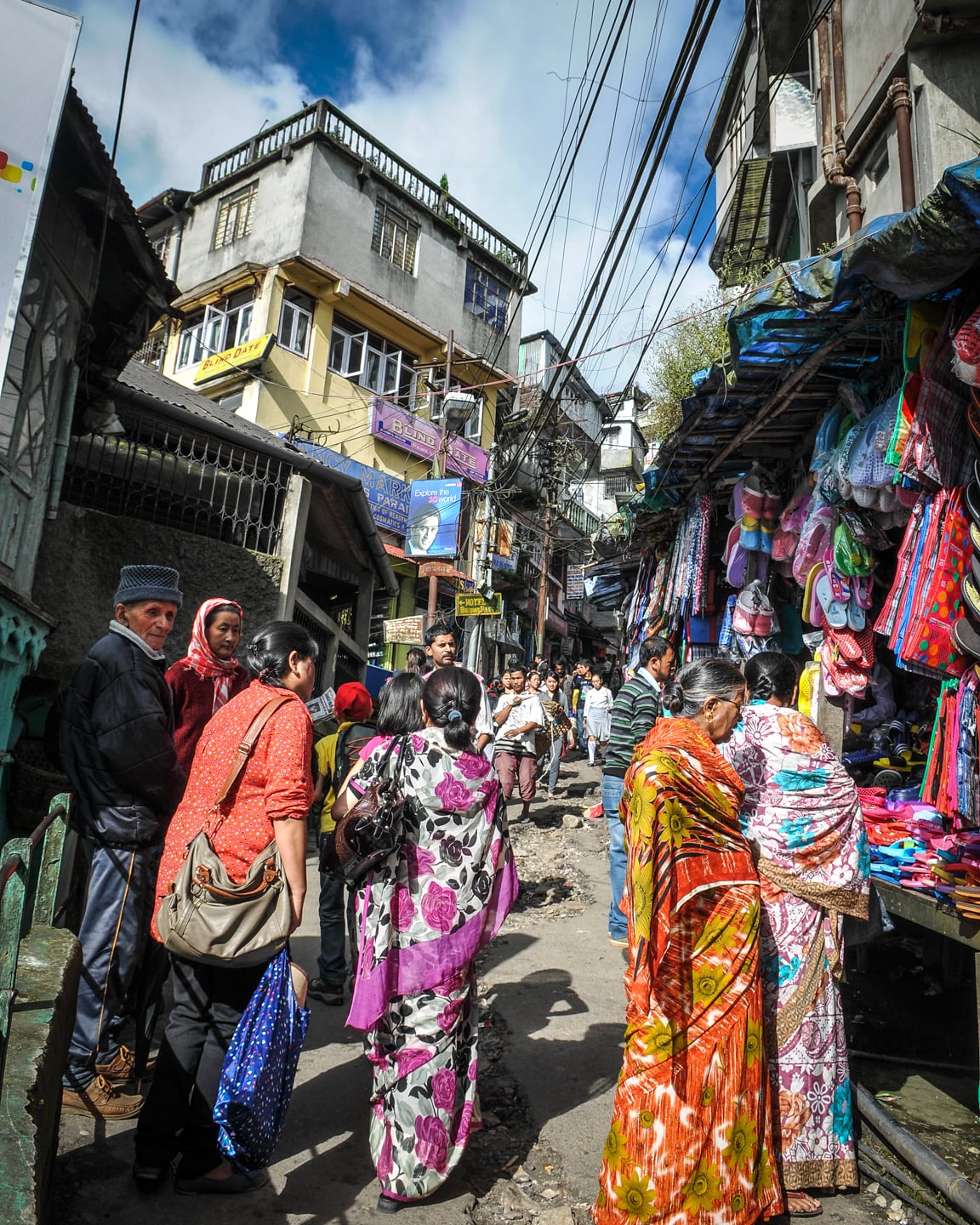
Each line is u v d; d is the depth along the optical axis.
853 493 4.15
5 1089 1.82
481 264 23.31
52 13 3.60
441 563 15.66
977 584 3.21
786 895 2.71
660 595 8.77
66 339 4.95
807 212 9.51
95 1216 2.24
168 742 2.97
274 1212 2.36
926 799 3.43
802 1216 2.48
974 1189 2.44
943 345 3.26
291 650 2.70
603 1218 2.29
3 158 3.45
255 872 2.35
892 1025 4.05
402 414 19.80
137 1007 3.04
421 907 2.59
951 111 6.71
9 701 4.05
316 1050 3.47
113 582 6.04
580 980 4.44
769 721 2.84
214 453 7.66
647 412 15.86
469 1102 2.59
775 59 9.65
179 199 21.00
